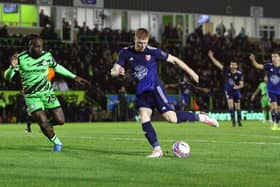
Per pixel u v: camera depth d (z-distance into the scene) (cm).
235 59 5103
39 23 5012
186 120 1329
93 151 1405
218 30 5678
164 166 1081
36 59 1393
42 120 1393
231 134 2177
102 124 3531
